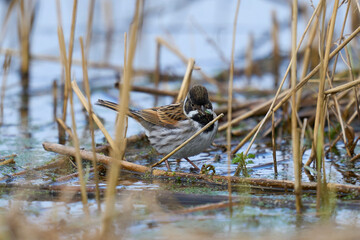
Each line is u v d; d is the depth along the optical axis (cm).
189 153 1177
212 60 2130
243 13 2398
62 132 1435
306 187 966
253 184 1014
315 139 1084
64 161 1162
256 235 761
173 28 2348
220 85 1877
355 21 1485
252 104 1605
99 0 2295
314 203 903
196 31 2292
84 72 912
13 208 891
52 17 2342
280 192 985
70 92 880
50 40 2272
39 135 1459
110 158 1120
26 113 1697
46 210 884
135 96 1852
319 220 822
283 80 1084
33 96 1884
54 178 1055
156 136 1230
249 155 1095
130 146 1377
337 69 1723
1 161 1199
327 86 1340
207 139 1165
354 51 1666
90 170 1116
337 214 848
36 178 1074
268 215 852
